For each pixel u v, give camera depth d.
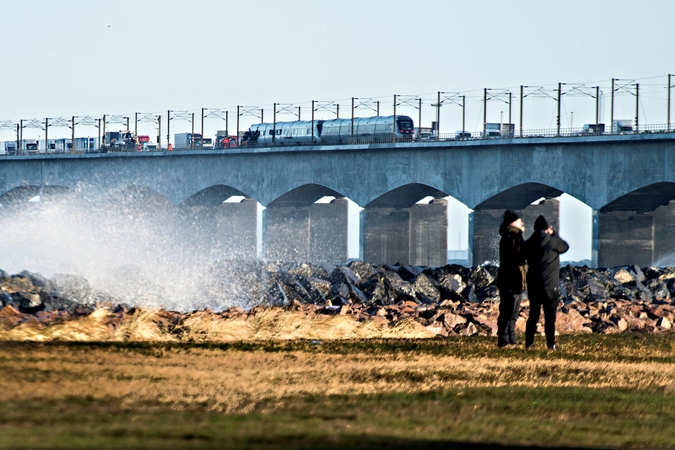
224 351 36.03
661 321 57.72
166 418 23.44
